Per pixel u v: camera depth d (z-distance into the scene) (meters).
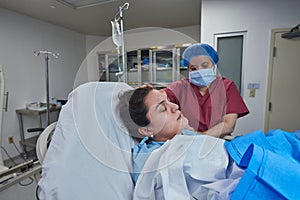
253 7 1.93
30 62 2.66
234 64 2.07
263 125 2.08
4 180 0.81
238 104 1.01
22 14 2.51
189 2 2.19
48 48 2.91
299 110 1.97
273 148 0.66
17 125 2.54
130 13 2.50
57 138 0.54
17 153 2.55
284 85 1.97
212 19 2.05
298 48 1.88
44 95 2.88
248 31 1.97
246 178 0.45
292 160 0.55
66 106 0.60
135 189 0.50
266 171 0.46
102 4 2.19
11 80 2.44
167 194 0.47
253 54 1.99
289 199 0.41
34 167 0.90
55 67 3.04
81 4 2.21
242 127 2.12
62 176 0.46
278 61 1.95
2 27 2.31
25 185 1.77
